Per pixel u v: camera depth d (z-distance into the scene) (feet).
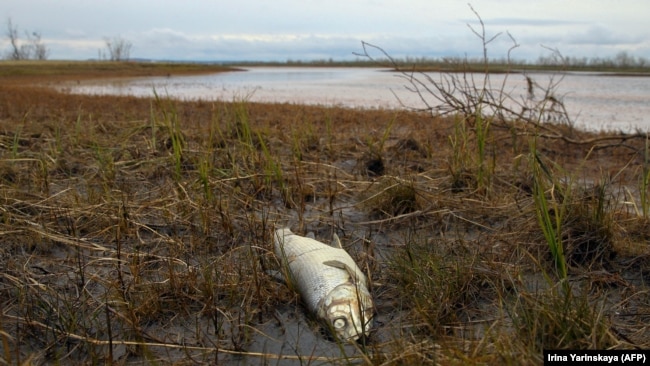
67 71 151.74
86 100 52.95
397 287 13.21
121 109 43.68
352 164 24.84
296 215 18.57
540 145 28.84
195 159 23.02
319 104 54.44
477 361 9.71
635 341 10.86
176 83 110.73
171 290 13.05
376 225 17.66
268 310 12.50
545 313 10.53
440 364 10.03
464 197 19.51
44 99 52.85
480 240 16.10
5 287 13.42
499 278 13.30
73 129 30.96
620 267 14.39
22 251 15.42
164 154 24.85
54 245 16.01
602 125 40.68
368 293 12.07
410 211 18.30
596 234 14.96
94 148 24.61
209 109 44.62
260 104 49.47
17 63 193.67
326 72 191.62
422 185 20.63
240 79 131.34
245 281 13.37
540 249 14.94
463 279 12.95
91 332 11.74
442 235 16.19
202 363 10.77
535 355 9.66
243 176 21.40
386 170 23.20
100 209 17.99
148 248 15.88
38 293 12.85
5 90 65.82
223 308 12.54
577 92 72.18
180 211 18.11
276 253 14.46
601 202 15.37
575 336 10.26
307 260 12.90
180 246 15.52
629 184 22.54
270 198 19.94
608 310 12.28
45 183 20.02
